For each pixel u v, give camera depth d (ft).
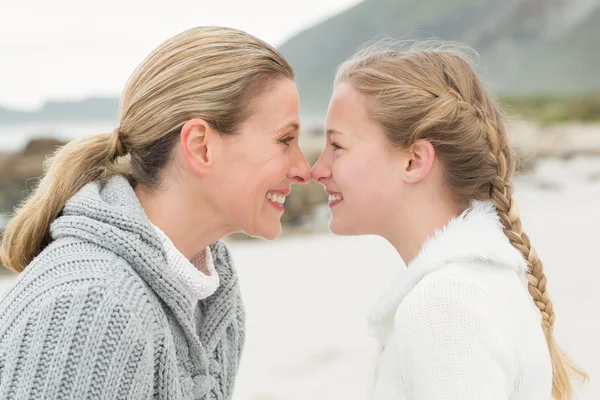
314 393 10.27
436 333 3.71
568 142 38.04
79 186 4.33
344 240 21.33
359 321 13.66
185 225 4.43
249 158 4.36
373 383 4.59
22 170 20.33
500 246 4.14
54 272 3.74
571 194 28.50
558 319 13.15
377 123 4.61
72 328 3.51
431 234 4.57
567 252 18.45
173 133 4.27
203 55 4.29
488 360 3.64
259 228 4.62
